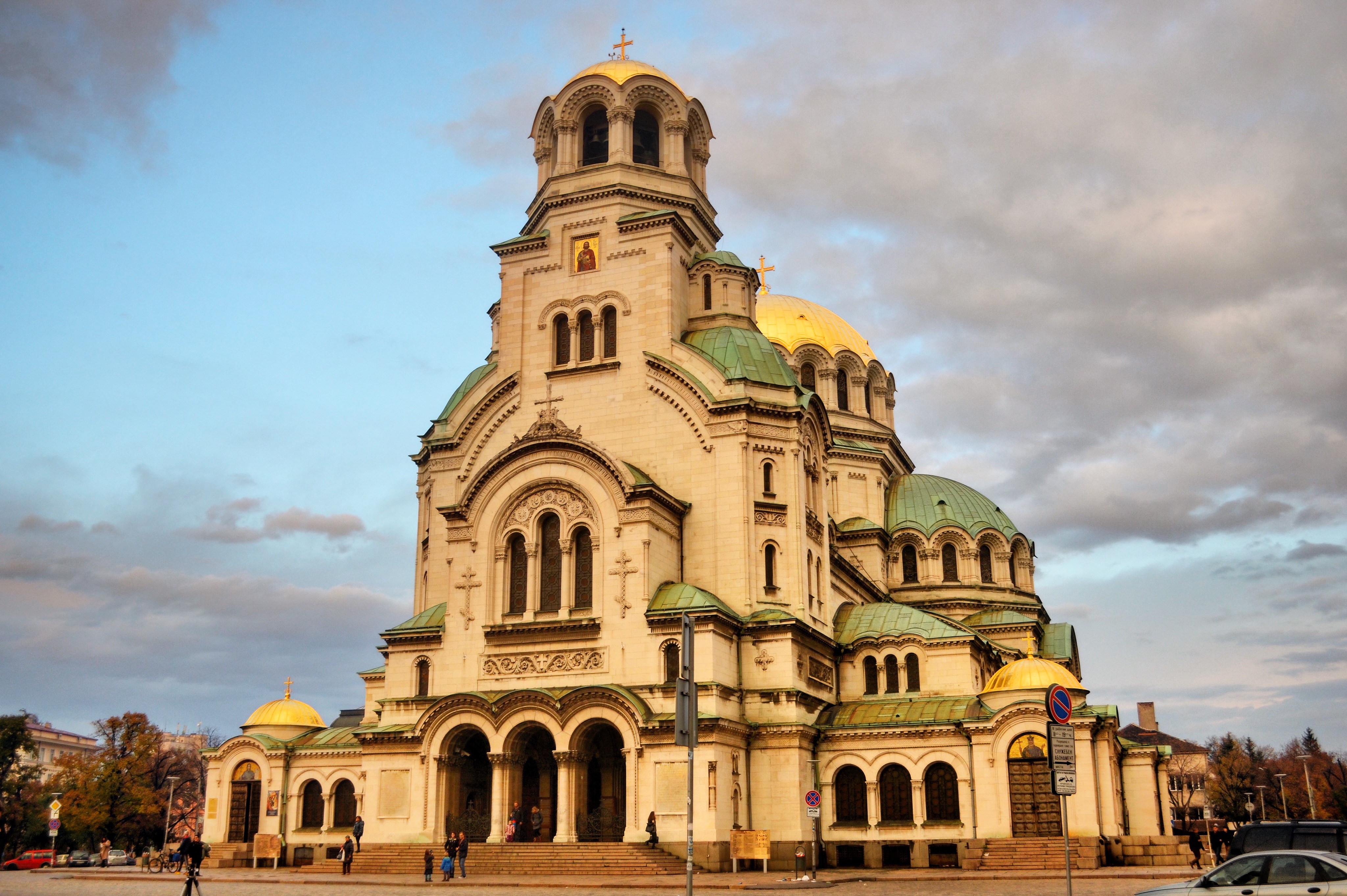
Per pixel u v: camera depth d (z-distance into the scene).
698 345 74.69
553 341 75.75
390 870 63.41
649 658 64.06
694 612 63.53
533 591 67.69
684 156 81.19
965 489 98.62
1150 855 63.00
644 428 72.12
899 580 93.56
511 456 69.50
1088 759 63.47
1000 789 63.84
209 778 78.12
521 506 69.31
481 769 68.62
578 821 62.50
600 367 73.81
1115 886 48.50
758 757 65.25
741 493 69.31
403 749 66.38
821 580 75.38
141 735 123.69
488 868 60.28
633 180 78.12
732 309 78.06
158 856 85.25
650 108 82.00
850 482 94.56
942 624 74.81
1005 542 94.31
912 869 63.69
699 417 71.12
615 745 66.44
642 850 58.78
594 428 73.19
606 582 66.00
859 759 67.00
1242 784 152.12
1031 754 64.06
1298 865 29.69
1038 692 65.88
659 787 60.81
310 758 76.31
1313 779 164.38
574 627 65.69
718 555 68.94
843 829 66.25
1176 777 183.75
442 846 63.56
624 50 84.94
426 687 69.69
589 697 62.56
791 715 65.12
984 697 67.38
